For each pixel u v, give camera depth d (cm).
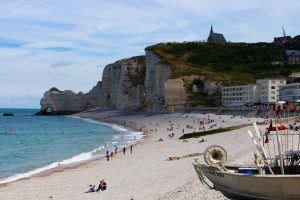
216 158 2780
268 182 2288
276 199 2331
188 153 6241
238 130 8644
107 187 4025
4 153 7781
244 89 17438
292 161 2630
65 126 17238
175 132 11456
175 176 4091
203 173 2781
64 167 5731
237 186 2477
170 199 2867
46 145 9369
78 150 8181
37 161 6588
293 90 15288
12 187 4262
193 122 13838
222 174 2533
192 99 19300
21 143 10006
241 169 2628
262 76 19812
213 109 16688
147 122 16688
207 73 19975
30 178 4841
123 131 13650
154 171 4725
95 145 9131
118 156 6738
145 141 9494
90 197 3591
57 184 4375
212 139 7962
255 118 12444
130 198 3325
